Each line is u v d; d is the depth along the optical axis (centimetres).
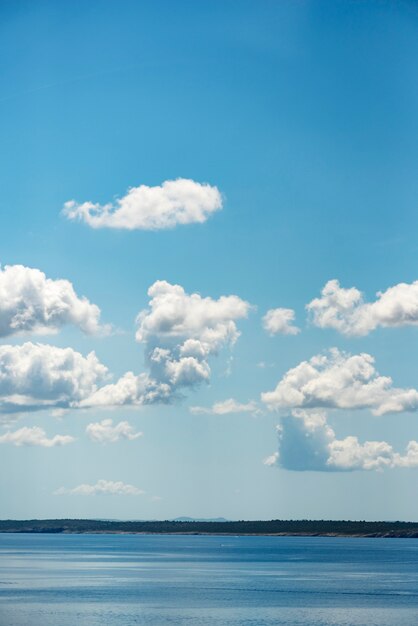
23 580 18875
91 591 16275
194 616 12769
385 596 15650
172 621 12256
